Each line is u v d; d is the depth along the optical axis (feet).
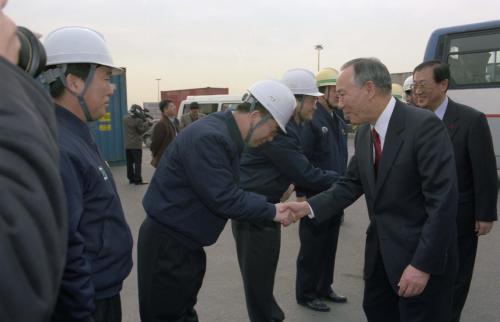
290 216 9.06
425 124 7.24
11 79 2.33
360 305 13.51
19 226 2.05
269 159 10.55
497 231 20.71
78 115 6.33
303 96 11.37
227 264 17.01
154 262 8.54
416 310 7.74
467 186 10.24
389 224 7.68
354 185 9.18
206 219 8.46
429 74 10.07
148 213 8.51
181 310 8.78
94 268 6.17
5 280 2.01
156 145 31.50
